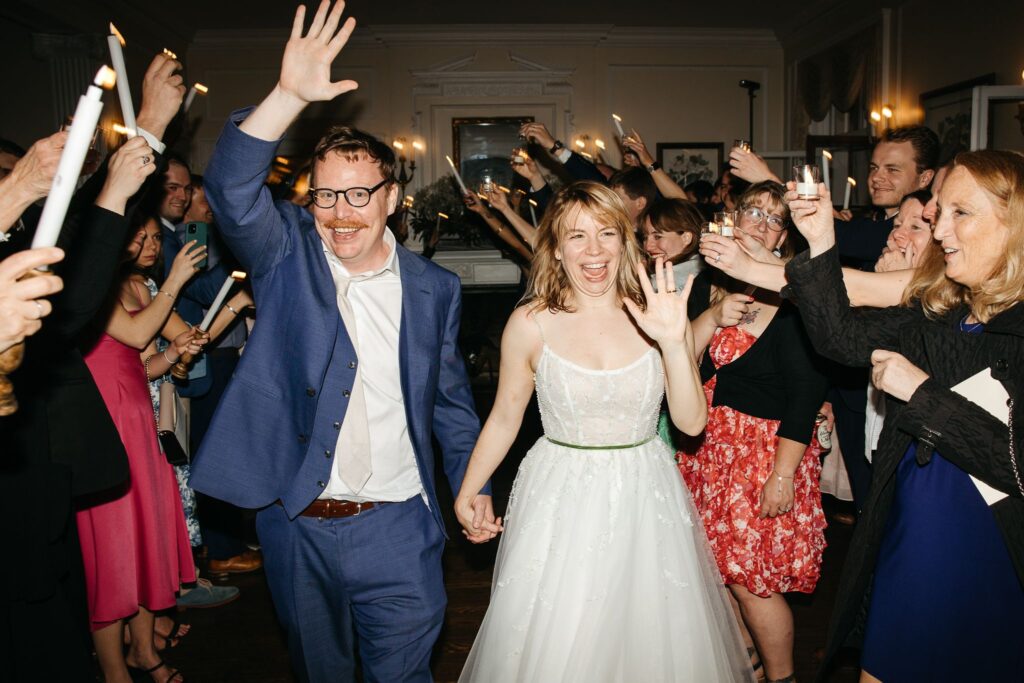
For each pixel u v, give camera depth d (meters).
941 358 1.70
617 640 1.83
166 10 8.41
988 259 1.61
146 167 1.78
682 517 2.00
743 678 2.01
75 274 1.73
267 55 9.41
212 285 3.37
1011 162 1.59
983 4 5.93
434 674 2.82
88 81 7.22
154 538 2.55
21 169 1.41
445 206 6.55
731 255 1.96
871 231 3.09
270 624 3.19
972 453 1.59
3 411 1.15
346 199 1.86
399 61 9.38
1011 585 1.63
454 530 4.18
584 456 1.98
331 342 1.90
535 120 9.48
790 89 9.34
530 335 2.03
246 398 1.91
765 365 2.38
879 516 1.81
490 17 8.95
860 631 1.99
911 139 3.34
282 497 1.93
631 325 2.03
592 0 8.30
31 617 1.60
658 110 9.55
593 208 1.95
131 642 2.71
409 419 1.97
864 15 7.65
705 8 8.59
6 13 6.52
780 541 2.37
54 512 1.63
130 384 2.55
